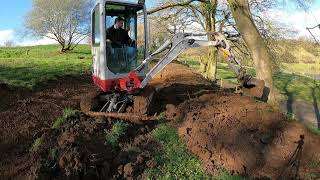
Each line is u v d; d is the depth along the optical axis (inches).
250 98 407.5
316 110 1024.9
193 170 311.4
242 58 776.3
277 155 321.1
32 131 353.7
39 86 592.1
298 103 1095.6
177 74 717.9
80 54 1786.4
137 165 307.7
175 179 298.2
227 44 415.2
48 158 296.2
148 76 397.4
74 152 292.8
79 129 337.7
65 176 278.5
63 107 443.5
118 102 411.8
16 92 518.6
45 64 992.9
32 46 2282.2
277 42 786.2
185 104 414.6
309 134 343.9
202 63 1019.3
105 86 400.5
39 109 429.1
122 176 300.0
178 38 404.5
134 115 390.3
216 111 377.4
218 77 1277.1
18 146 326.0
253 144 325.4
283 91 1229.1
